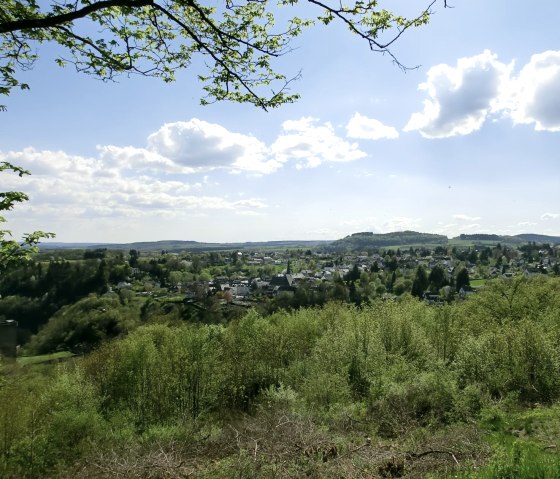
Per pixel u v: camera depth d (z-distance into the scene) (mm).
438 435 8602
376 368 18562
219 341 25156
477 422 10125
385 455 7492
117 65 5957
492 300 30703
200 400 21766
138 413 20281
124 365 22578
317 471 6695
